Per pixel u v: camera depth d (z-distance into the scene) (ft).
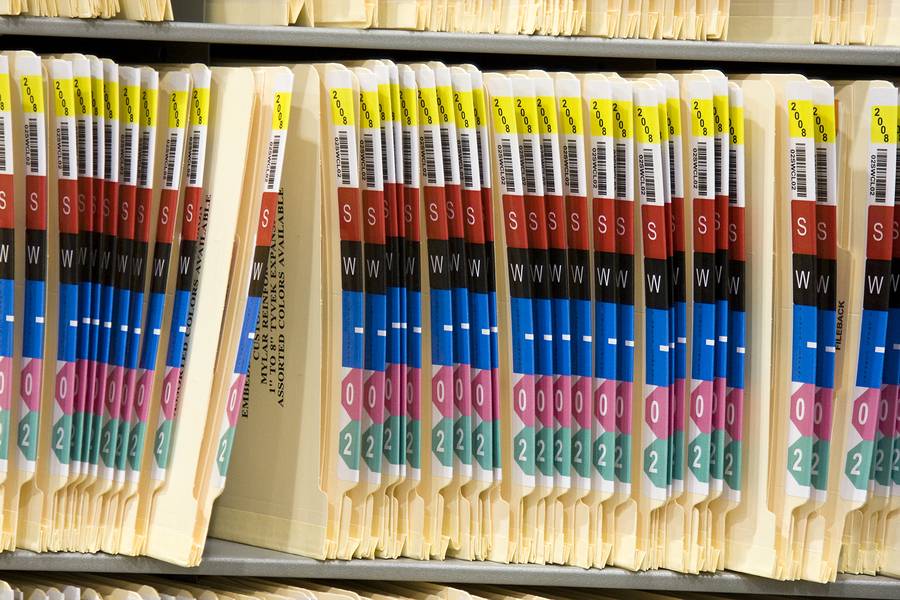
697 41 4.26
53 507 3.79
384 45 4.06
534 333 4.09
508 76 4.02
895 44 4.34
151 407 3.95
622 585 4.13
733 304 4.06
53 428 3.76
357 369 3.92
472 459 4.09
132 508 3.92
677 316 4.03
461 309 3.97
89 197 3.68
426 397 4.11
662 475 4.00
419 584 4.38
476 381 4.05
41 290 3.67
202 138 3.79
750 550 4.10
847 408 4.13
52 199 3.73
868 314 4.05
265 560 3.99
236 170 3.83
